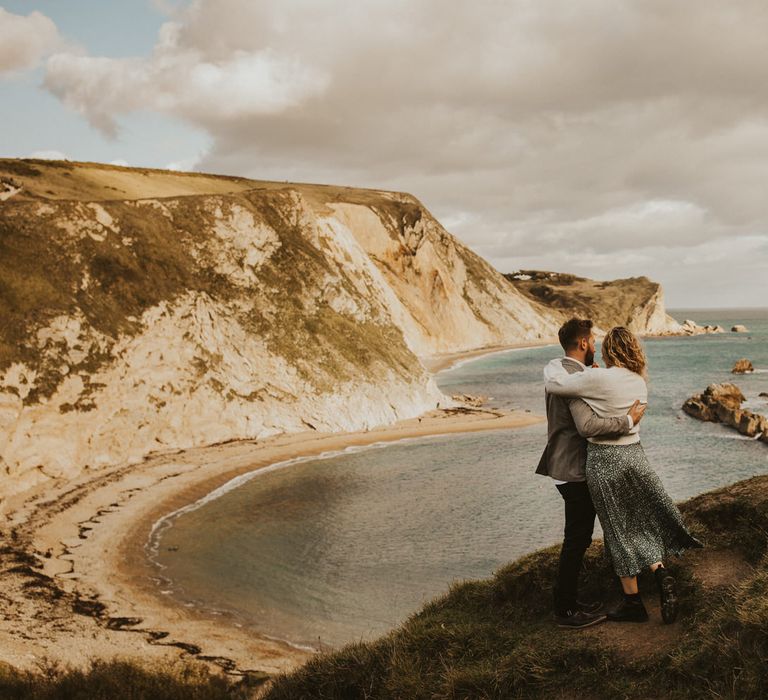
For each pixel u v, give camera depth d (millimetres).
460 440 43500
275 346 47281
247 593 19281
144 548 23297
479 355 113625
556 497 29156
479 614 6207
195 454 37438
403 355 58406
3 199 51625
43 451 31469
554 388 4918
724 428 43812
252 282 49969
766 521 5625
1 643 14312
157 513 27297
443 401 58594
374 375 51562
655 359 102312
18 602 17984
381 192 131125
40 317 35531
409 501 29078
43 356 34188
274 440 41844
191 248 48312
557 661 4770
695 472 32188
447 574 20500
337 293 55188
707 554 5617
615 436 4859
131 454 35750
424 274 117250
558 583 5297
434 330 114938
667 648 4520
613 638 4895
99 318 38312
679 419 47812
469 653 5352
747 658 3965
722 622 4391
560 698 4441
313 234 59219
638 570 4848
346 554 22516
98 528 25141
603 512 4930
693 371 83438
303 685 5660
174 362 40719
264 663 14109
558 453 5148
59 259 39469
